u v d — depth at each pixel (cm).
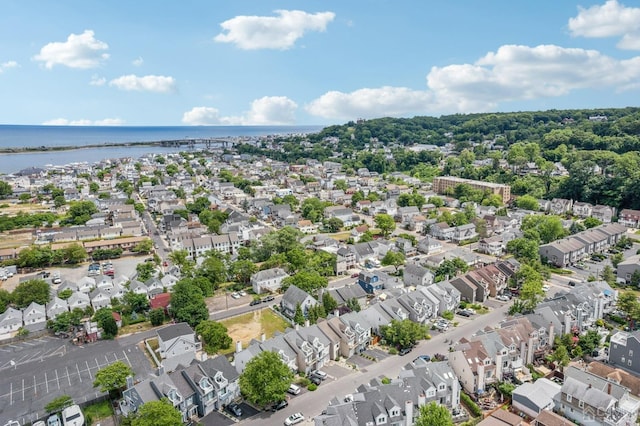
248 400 7994
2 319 10988
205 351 9638
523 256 15325
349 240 18125
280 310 11825
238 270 14025
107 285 13625
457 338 10256
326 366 9150
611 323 11056
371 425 6875
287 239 16212
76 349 10031
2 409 7769
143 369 9006
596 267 15350
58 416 7400
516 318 9944
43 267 16288
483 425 6731
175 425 6594
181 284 11694
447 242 18862
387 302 10912
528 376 8688
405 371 7944
